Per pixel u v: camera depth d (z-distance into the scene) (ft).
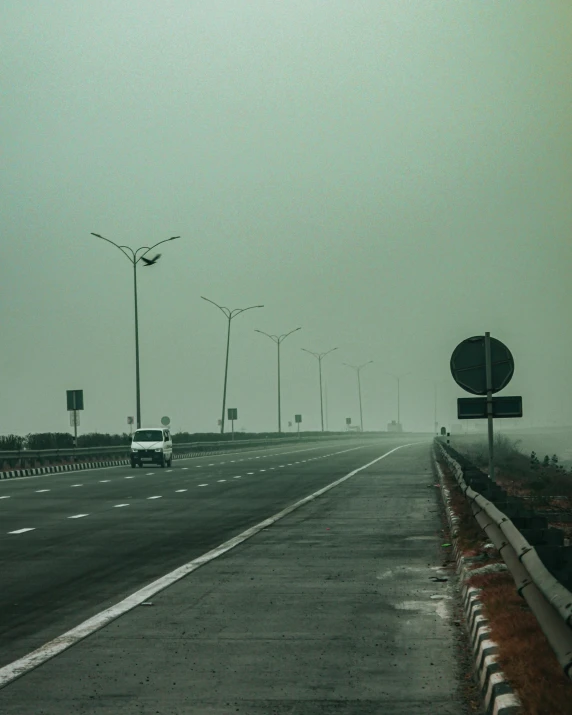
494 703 20.80
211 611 35.58
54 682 25.77
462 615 34.17
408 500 87.51
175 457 230.68
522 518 29.32
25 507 82.48
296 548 53.67
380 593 39.04
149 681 25.84
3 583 42.09
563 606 17.98
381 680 25.66
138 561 48.83
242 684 25.45
